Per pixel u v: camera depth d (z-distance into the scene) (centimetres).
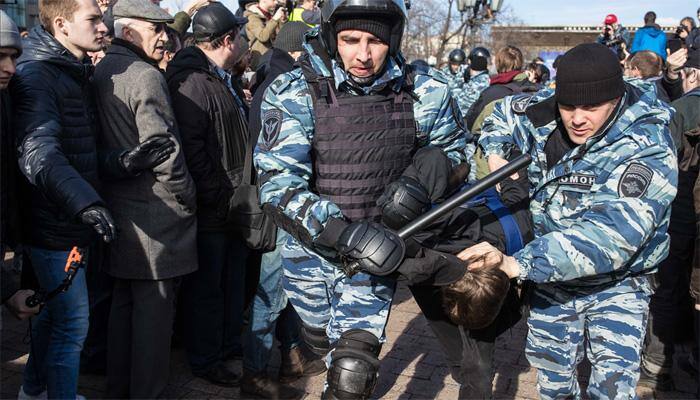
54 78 243
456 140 241
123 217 282
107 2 425
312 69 219
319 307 259
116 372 301
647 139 212
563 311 237
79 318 261
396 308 441
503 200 242
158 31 294
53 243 248
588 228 205
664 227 225
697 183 281
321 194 223
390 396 321
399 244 188
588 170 220
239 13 542
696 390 341
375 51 208
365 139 214
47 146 225
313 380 339
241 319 357
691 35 459
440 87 230
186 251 296
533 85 508
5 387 321
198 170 306
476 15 951
